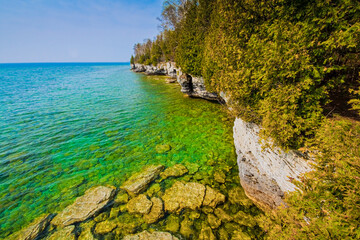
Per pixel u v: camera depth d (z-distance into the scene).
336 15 4.43
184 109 24.98
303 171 5.64
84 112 25.16
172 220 8.20
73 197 9.95
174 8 45.22
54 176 11.72
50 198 9.94
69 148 15.19
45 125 20.31
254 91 7.33
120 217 8.46
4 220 8.65
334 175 3.81
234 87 8.02
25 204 9.59
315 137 4.94
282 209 5.02
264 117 6.09
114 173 11.85
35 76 85.00
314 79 5.07
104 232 7.80
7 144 15.91
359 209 3.18
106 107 27.61
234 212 8.52
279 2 6.02
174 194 9.56
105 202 9.27
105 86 49.28
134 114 23.92
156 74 77.12
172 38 48.56
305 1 5.36
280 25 5.88
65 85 51.75
